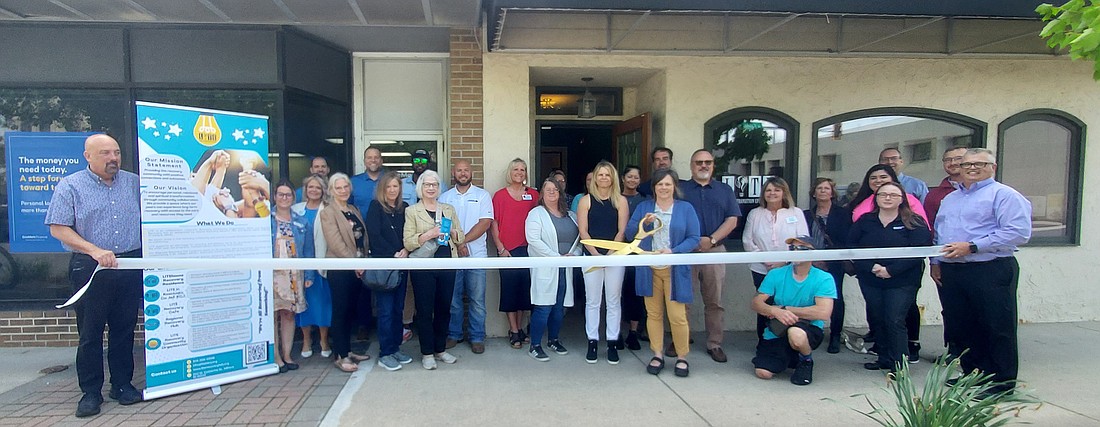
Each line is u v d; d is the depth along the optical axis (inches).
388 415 153.8
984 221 159.3
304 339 202.5
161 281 161.6
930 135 252.4
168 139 159.0
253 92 220.1
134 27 214.4
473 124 231.0
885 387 173.9
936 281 187.5
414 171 246.1
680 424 149.3
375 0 193.8
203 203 166.1
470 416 153.5
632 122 262.7
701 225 206.8
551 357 206.5
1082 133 254.5
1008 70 249.8
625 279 213.6
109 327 160.1
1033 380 181.3
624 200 201.8
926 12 180.7
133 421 148.9
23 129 214.4
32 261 215.6
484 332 215.5
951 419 113.7
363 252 190.2
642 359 204.8
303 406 159.2
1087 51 124.0
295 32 224.5
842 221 205.2
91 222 151.4
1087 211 258.1
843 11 179.2
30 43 212.5
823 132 248.1
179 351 165.8
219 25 216.2
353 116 256.8
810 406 161.3
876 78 245.8
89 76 214.7
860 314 249.0
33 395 168.2
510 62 229.8
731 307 246.8
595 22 207.3
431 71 259.0
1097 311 259.1
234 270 166.7
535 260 163.0
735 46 229.0
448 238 187.6
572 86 278.2
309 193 198.5
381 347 190.7
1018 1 182.2
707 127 241.0
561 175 229.0
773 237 203.9
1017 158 256.5
